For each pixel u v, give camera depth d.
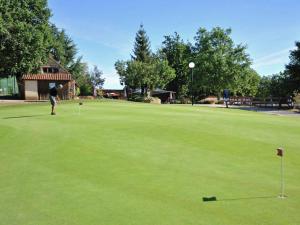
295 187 8.87
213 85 76.00
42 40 43.34
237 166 10.81
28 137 14.31
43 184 8.82
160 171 10.03
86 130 15.75
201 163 11.01
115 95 72.75
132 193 8.19
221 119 21.00
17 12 41.78
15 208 7.33
